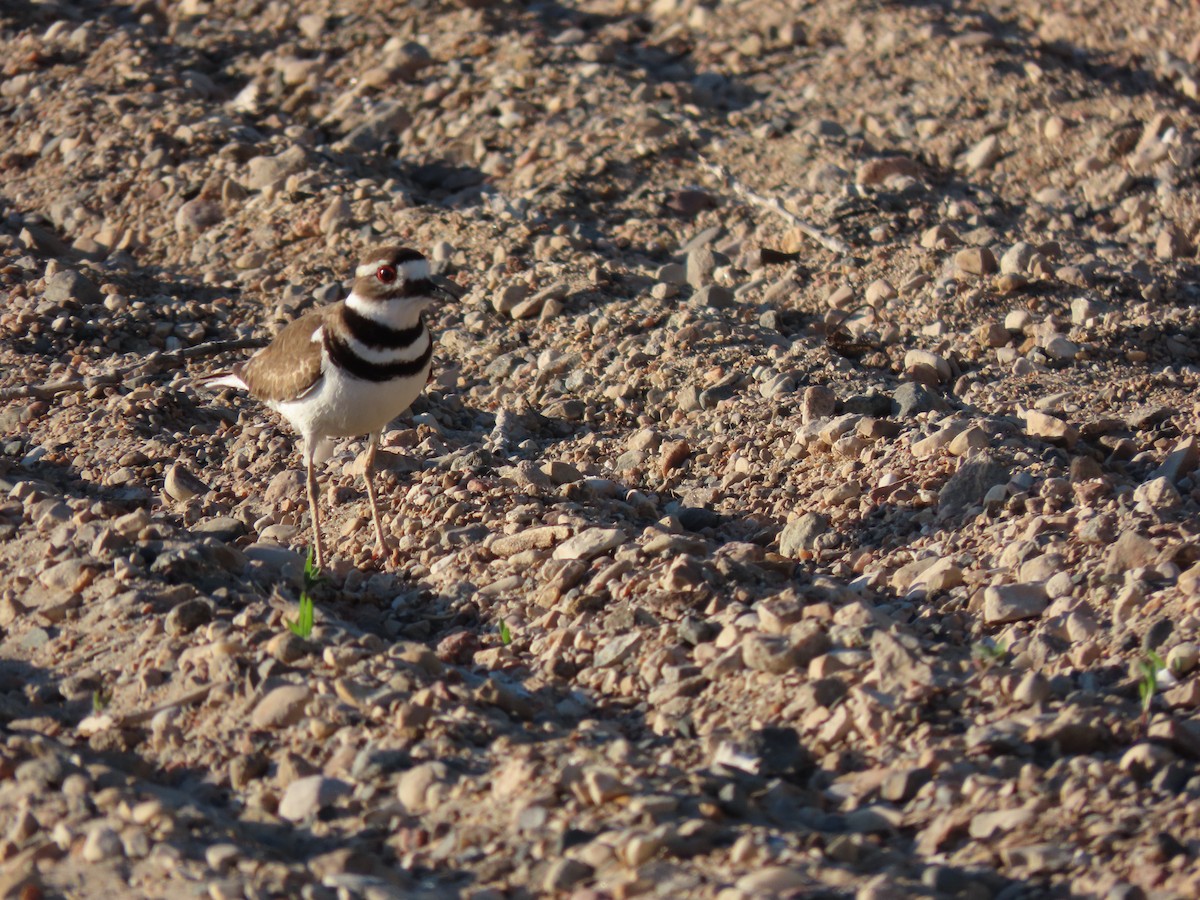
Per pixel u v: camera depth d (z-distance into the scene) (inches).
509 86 749.3
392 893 249.9
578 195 668.1
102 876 262.5
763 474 460.8
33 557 399.5
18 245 638.5
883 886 239.1
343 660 328.2
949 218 638.5
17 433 497.4
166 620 351.6
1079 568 358.6
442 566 405.1
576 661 345.1
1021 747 287.4
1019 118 709.9
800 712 307.7
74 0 877.2
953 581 369.7
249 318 589.3
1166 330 548.7
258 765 299.9
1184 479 412.2
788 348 544.4
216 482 465.4
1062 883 247.4
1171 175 653.9
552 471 460.4
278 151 698.2
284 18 842.2
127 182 684.1
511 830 268.5
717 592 362.3
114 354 555.2
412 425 504.1
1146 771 273.3
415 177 701.9
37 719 323.3
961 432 443.8
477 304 591.5
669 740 307.7
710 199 664.4
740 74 781.3
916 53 773.9
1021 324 550.9
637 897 246.1
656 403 517.0
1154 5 821.2
